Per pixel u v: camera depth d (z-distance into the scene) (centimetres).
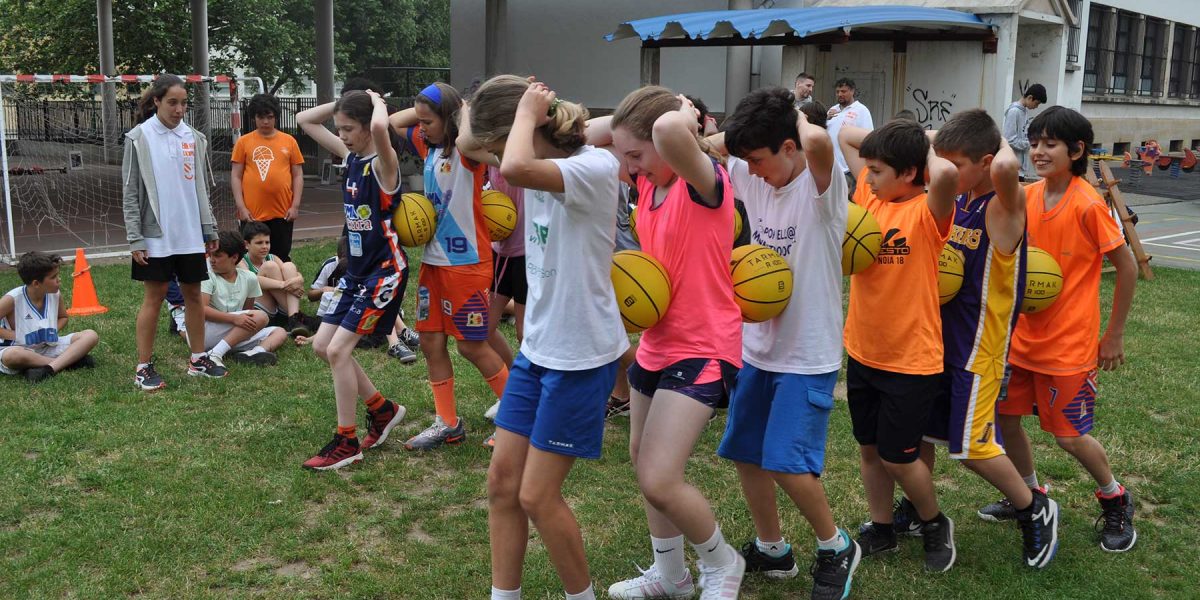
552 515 307
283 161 836
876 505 391
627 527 420
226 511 430
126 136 589
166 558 388
